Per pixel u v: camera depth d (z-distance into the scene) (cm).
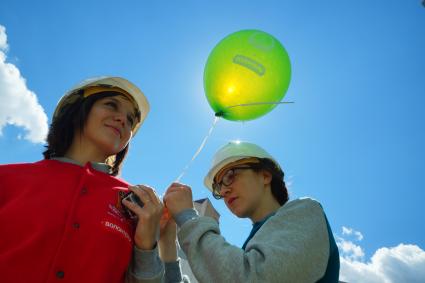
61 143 225
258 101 313
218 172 270
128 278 199
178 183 246
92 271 163
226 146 284
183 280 250
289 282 181
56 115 237
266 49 318
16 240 157
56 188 183
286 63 330
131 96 253
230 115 323
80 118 226
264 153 277
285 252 186
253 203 254
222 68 316
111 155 243
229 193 262
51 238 162
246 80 307
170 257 246
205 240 203
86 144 226
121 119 234
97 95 235
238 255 191
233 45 320
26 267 150
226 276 184
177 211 225
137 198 206
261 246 192
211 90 323
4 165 193
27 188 177
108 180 209
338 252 218
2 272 146
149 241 196
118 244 180
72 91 234
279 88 321
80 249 165
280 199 267
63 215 172
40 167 197
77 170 202
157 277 196
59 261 156
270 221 211
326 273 205
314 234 201
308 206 217
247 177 260
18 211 164
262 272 180
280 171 276
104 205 188
